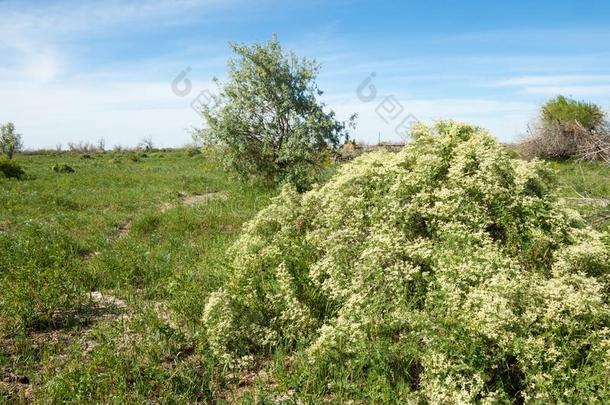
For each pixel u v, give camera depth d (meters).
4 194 15.82
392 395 4.16
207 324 5.36
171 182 21.22
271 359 5.24
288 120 16.83
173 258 8.62
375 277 5.00
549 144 21.44
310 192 7.20
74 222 11.82
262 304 5.73
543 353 4.02
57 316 6.24
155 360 5.02
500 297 4.23
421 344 4.48
